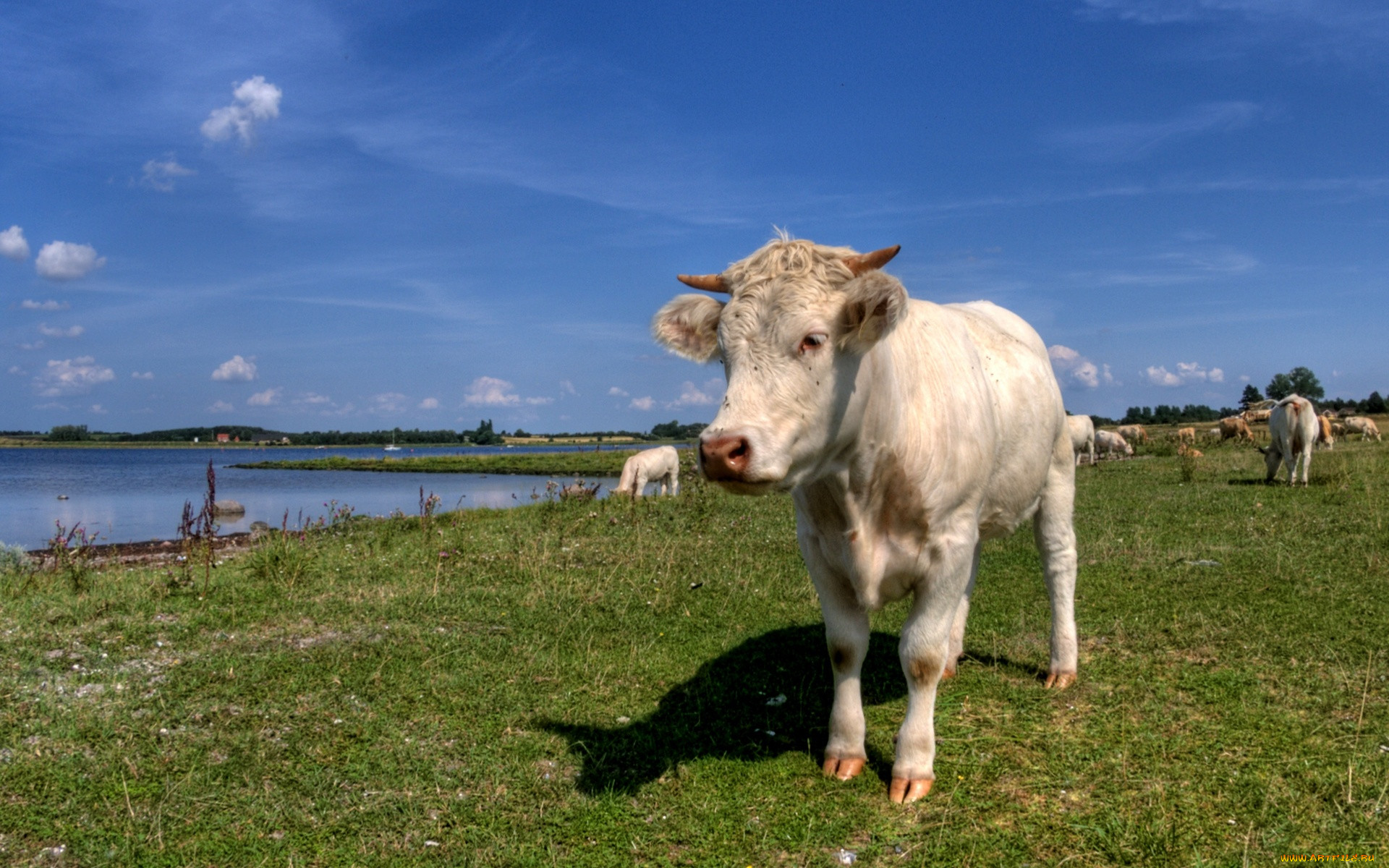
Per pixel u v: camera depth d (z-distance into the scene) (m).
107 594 7.41
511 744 4.38
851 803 3.73
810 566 4.07
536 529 11.27
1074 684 5.00
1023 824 3.46
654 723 4.65
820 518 3.83
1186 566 7.84
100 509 25.28
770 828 3.52
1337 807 3.41
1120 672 5.15
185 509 9.14
